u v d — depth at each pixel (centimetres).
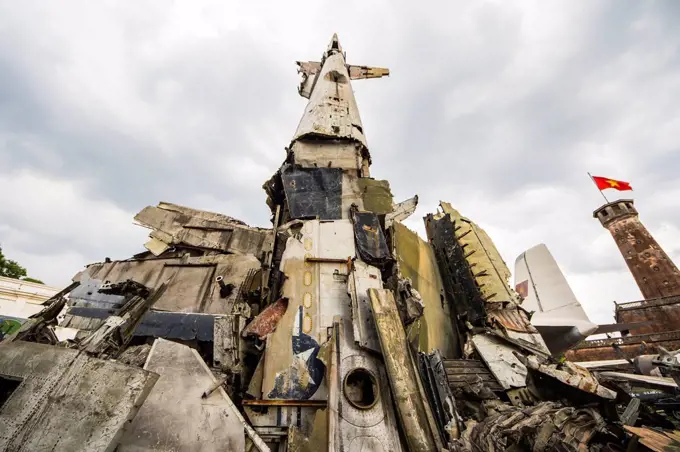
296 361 951
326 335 1002
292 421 855
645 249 5112
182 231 1827
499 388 1260
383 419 802
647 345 3528
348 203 1438
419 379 864
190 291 1543
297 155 1688
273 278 1240
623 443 793
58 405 498
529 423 869
